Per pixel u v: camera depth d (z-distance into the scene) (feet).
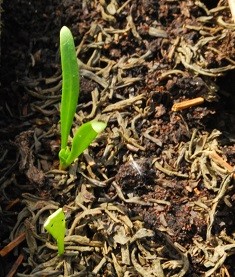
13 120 0.83
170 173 0.79
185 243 0.76
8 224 0.77
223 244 0.77
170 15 0.88
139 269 0.74
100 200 0.78
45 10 0.89
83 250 0.75
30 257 0.75
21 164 0.79
